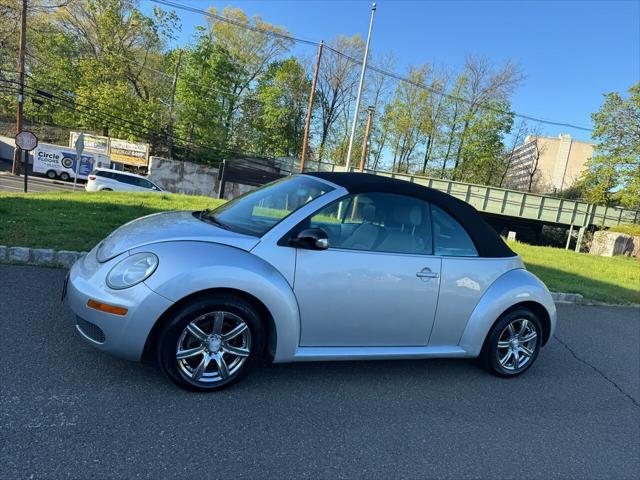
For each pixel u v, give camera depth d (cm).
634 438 354
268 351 338
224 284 300
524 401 389
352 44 4941
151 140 4069
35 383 300
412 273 363
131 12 3947
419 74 4962
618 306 852
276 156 4619
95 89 3800
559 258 1494
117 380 319
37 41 3816
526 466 295
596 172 3562
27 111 4112
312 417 313
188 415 291
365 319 352
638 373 502
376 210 368
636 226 2553
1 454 231
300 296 328
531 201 3756
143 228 350
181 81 4106
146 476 231
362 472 263
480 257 403
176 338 299
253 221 357
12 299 439
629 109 3309
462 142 4934
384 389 372
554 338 591
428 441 307
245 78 4644
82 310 298
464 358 421
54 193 1298
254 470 250
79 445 247
